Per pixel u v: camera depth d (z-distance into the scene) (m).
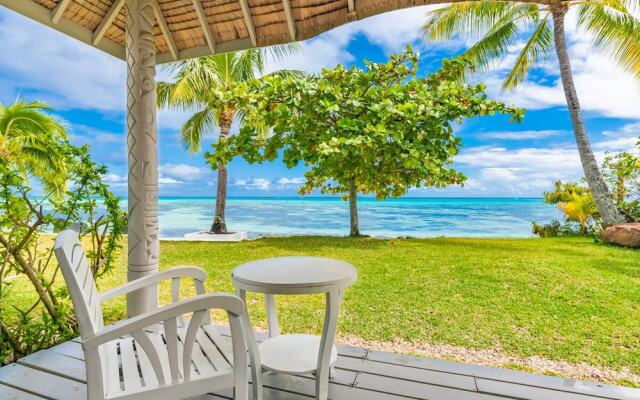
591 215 8.77
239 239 9.10
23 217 2.37
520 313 3.43
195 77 8.57
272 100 5.21
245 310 1.64
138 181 2.28
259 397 1.66
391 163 5.35
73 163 2.58
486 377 1.94
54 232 2.53
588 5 7.01
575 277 4.64
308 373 1.70
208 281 4.74
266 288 1.54
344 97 5.39
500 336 2.91
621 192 8.00
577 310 3.50
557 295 3.95
